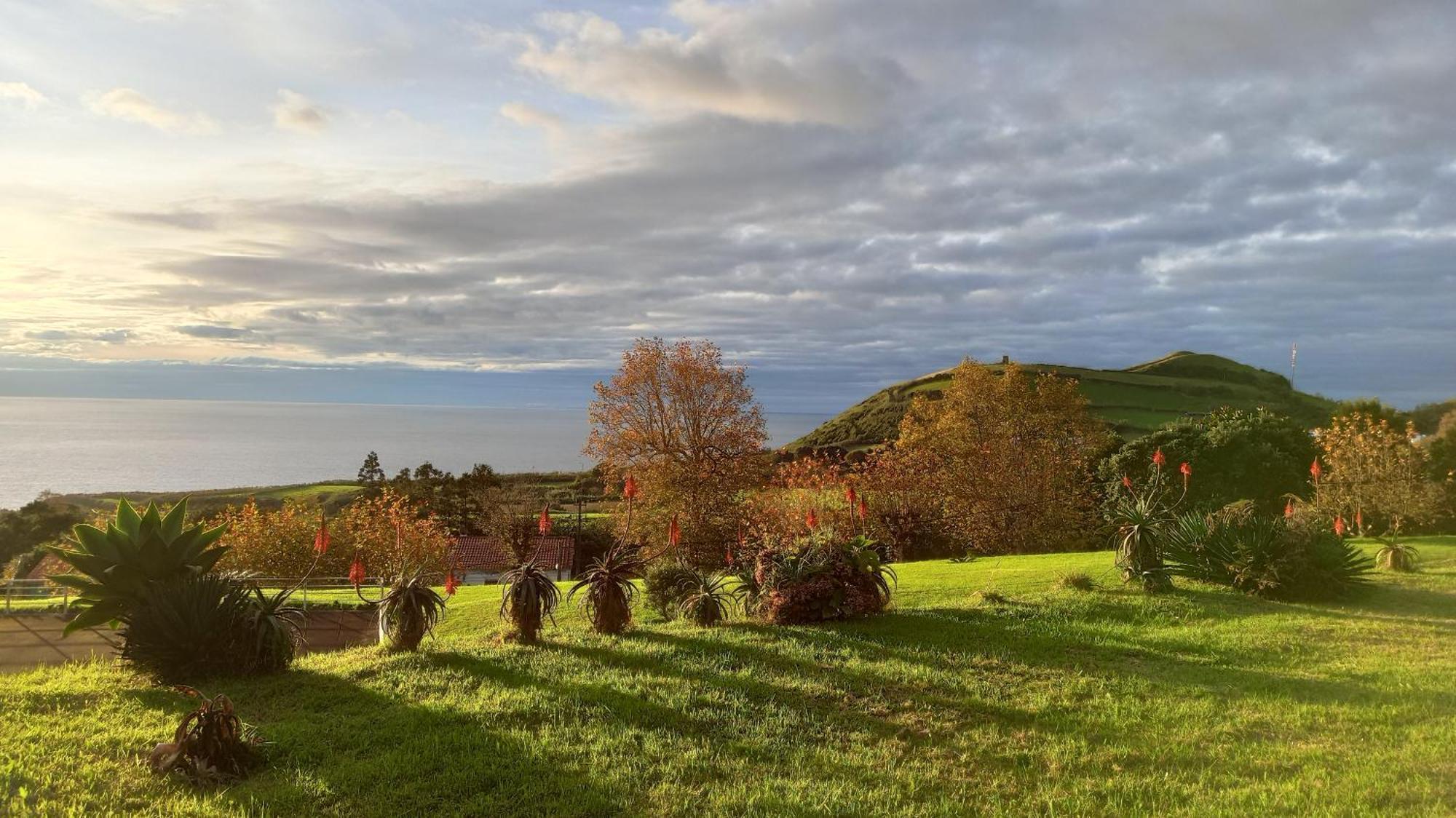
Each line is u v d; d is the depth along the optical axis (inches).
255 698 324.2
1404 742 258.1
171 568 392.5
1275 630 432.5
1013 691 325.7
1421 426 1948.8
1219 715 293.7
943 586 611.5
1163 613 476.4
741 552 591.8
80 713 300.4
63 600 633.6
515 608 418.0
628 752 261.0
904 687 330.6
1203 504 1186.0
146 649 345.7
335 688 331.3
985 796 230.4
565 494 2388.0
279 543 1099.3
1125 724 286.4
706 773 245.1
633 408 1473.9
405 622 393.7
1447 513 962.1
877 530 1133.7
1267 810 210.5
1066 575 579.5
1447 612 488.1
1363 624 445.4
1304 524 568.4
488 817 217.0
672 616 518.9
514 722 288.0
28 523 1740.9
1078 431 1417.3
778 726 287.1
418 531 1199.6
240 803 221.5
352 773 243.1
